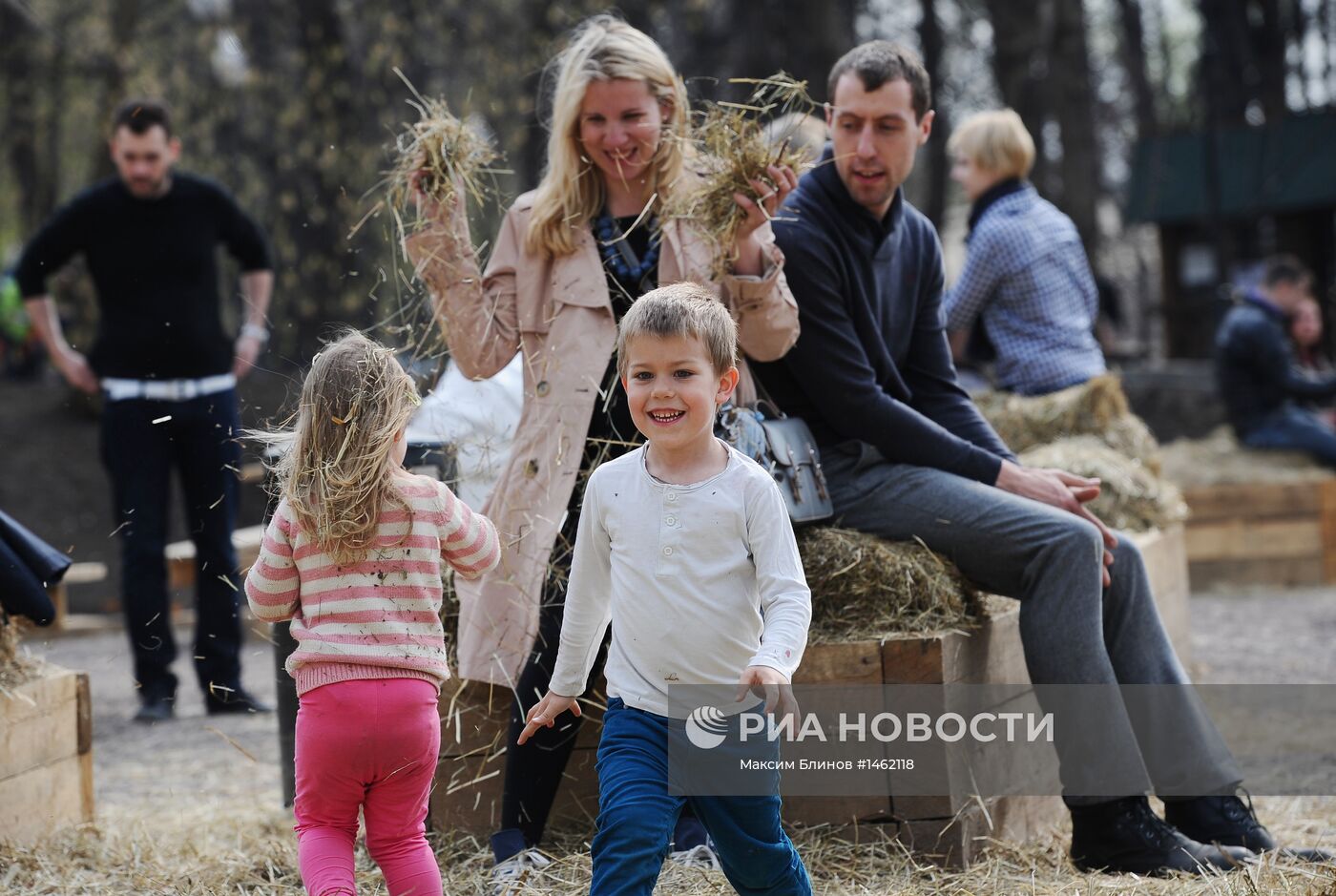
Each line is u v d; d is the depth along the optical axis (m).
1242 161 36.84
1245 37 37.31
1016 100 31.91
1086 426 13.79
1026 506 8.59
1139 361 37.06
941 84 38.19
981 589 9.00
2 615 9.26
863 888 7.79
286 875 8.37
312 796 6.77
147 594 13.48
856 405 8.89
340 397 6.81
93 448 32.75
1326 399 21.98
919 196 50.44
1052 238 13.89
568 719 8.21
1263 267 36.03
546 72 9.80
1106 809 8.25
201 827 9.67
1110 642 8.86
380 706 6.67
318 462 6.77
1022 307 13.95
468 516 7.11
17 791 8.84
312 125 27.75
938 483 8.86
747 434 8.37
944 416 9.77
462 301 8.45
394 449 6.94
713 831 6.61
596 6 29.12
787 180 8.00
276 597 6.86
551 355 8.41
